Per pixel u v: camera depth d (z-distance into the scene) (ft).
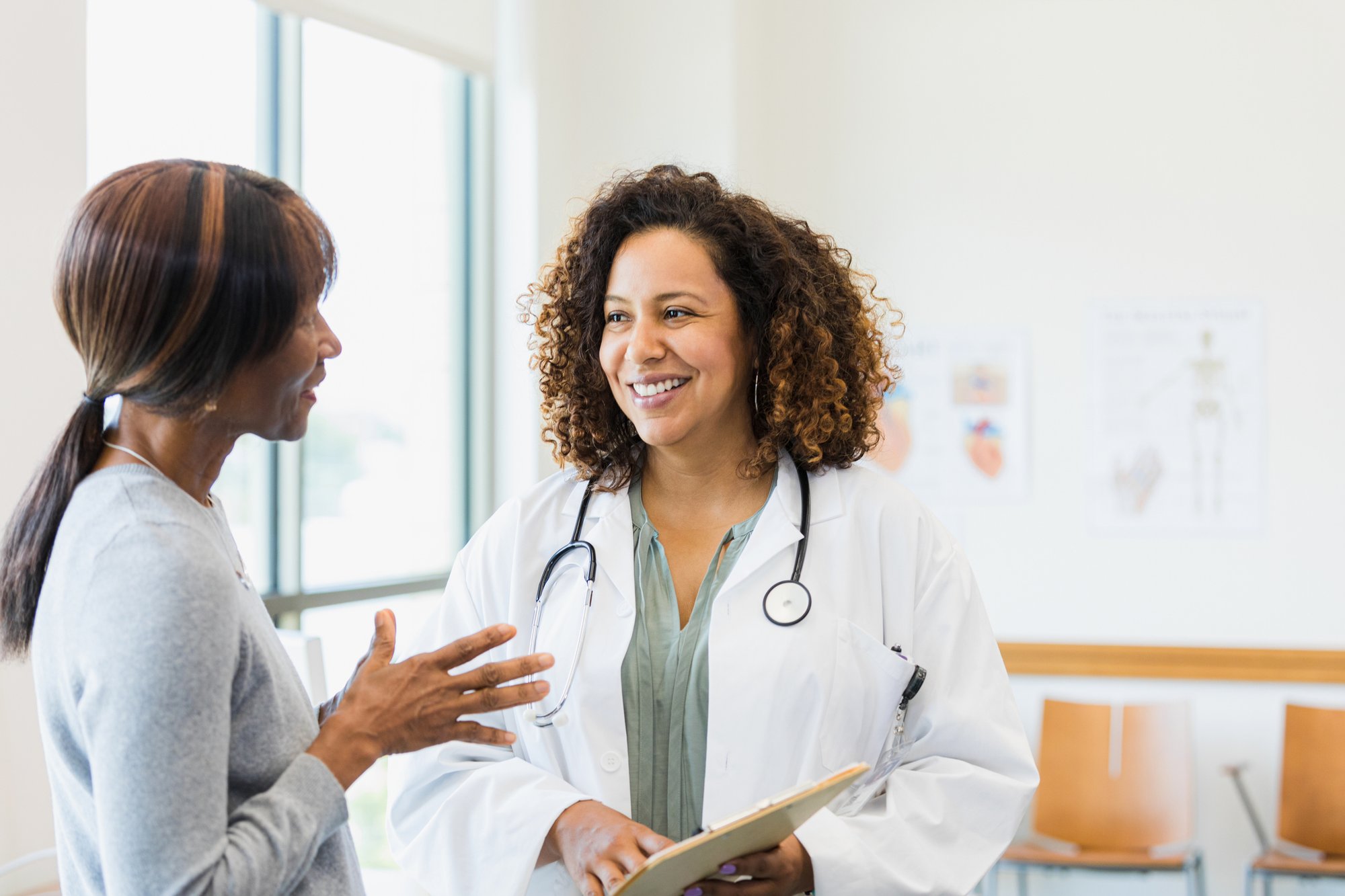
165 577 2.57
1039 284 11.08
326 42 9.61
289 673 3.07
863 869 3.84
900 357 11.32
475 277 11.03
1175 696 10.69
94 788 2.57
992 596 11.14
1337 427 10.53
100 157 7.92
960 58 11.26
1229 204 10.72
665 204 4.29
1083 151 11.00
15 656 3.00
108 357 2.74
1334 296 10.54
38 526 2.89
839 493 4.47
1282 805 9.93
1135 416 10.88
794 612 4.14
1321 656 10.36
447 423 10.95
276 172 9.22
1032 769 4.22
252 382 2.89
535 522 4.64
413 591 10.46
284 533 9.32
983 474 11.15
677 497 4.50
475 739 3.10
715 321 4.17
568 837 3.88
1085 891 10.73
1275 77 10.64
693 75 10.68
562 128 10.79
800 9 11.59
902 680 4.14
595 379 4.53
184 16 8.47
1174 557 10.80
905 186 11.35
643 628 4.26
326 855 3.06
